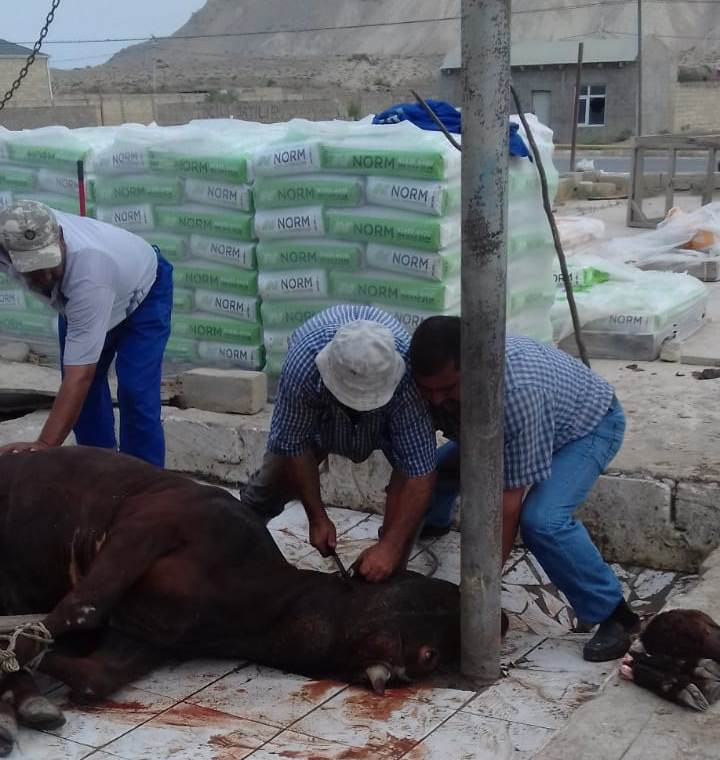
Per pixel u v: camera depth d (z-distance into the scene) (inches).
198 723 140.7
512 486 150.9
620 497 196.7
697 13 4574.3
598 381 163.8
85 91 2933.1
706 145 548.4
